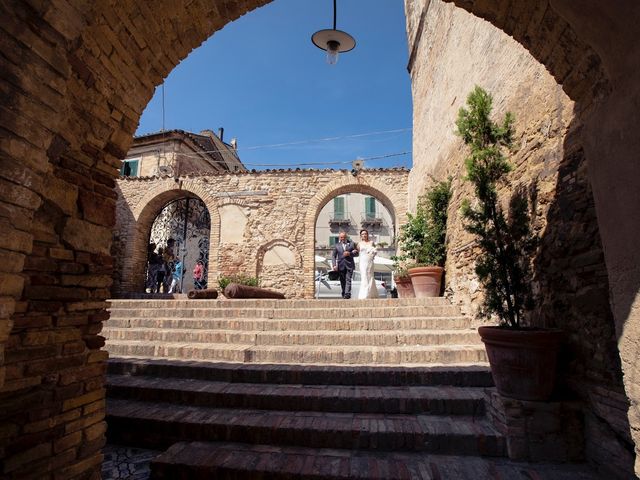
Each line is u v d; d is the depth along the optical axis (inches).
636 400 73.5
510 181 167.5
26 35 58.1
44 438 80.8
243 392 141.5
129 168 587.5
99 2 83.3
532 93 153.7
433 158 319.6
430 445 112.7
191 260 557.3
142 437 129.0
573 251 120.0
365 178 460.4
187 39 110.3
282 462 106.7
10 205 57.8
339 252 356.2
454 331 194.2
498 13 106.3
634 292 73.7
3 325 57.1
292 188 469.4
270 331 213.9
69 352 87.9
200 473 104.6
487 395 126.7
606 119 81.6
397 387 147.2
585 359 112.4
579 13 78.2
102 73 92.4
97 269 97.3
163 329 229.3
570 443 107.5
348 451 114.1
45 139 63.2
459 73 254.8
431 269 266.7
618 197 78.2
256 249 458.6
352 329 212.8
